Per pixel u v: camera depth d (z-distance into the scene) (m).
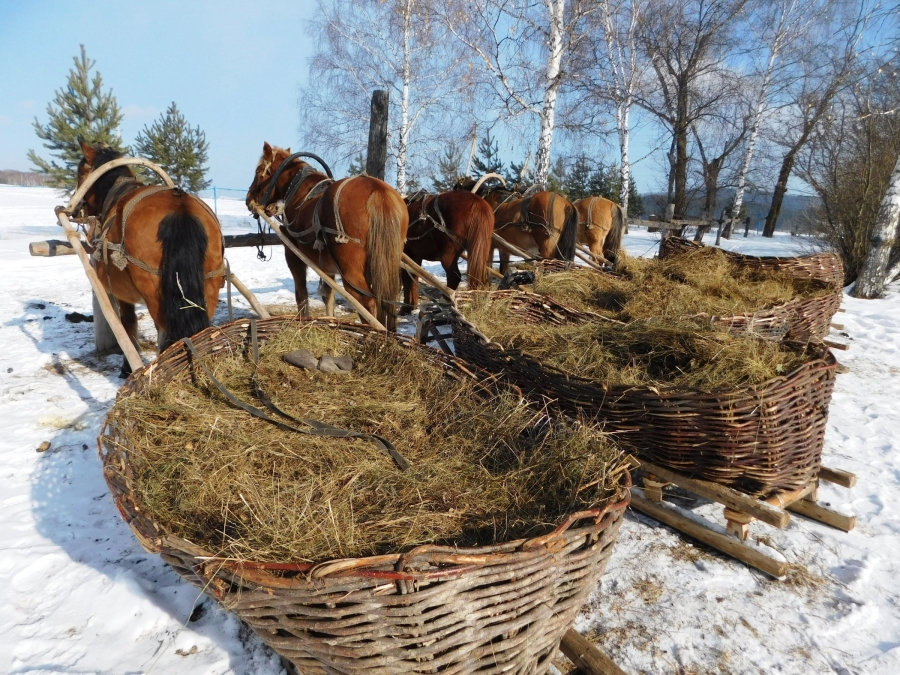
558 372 2.89
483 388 2.90
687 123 16.78
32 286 8.54
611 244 8.34
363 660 1.50
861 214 10.34
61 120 15.09
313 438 2.56
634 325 3.54
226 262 3.82
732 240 19.70
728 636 2.15
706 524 2.72
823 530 2.83
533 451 2.40
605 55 14.83
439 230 5.90
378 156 7.37
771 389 2.45
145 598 2.24
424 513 2.07
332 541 1.82
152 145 17.34
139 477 2.09
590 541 1.74
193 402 2.81
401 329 6.32
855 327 7.23
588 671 1.97
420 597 1.45
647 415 2.65
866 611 2.29
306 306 5.73
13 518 2.79
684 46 16.19
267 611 1.55
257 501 2.04
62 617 2.17
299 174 5.20
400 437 2.73
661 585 2.42
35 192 45.31
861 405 4.53
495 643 1.59
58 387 4.48
